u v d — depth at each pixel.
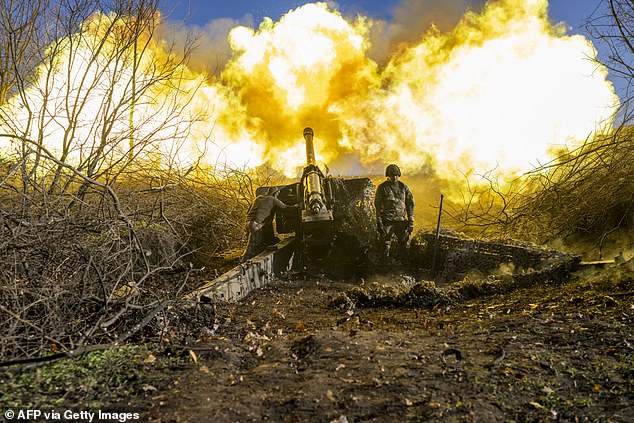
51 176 8.07
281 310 8.04
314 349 5.55
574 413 4.24
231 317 7.34
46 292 5.52
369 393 4.51
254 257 10.51
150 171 9.84
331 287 9.88
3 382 4.55
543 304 7.01
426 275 10.86
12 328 5.02
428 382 4.69
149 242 9.09
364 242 11.80
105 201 7.71
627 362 5.02
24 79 8.61
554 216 11.01
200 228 11.59
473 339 5.83
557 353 5.31
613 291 7.11
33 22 8.45
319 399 4.43
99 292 6.10
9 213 6.16
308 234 11.12
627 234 9.82
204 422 4.10
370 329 6.70
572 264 8.33
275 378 4.91
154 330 5.99
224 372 5.10
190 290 8.05
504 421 4.15
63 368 4.87
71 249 6.18
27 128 7.86
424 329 6.56
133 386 4.69
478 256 10.18
